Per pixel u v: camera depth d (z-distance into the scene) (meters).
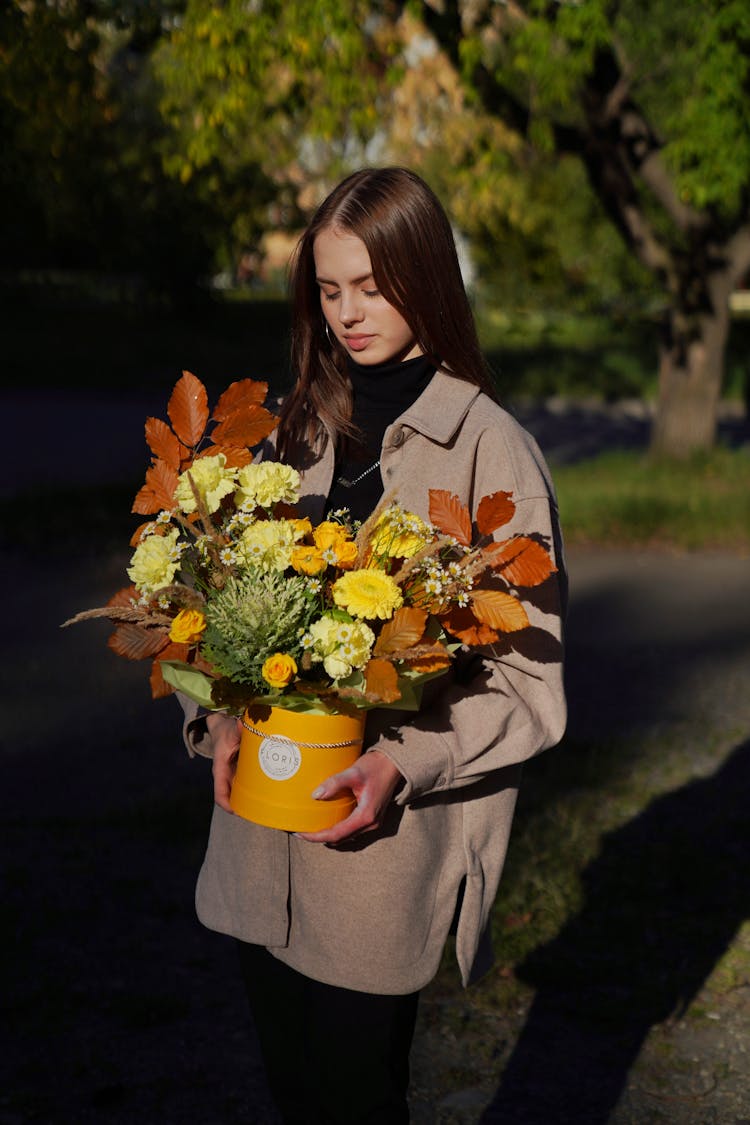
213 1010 3.40
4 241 29.33
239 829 2.01
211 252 27.69
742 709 6.15
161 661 1.80
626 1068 3.12
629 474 12.80
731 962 3.61
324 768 1.78
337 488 2.07
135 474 13.45
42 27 9.74
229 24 9.10
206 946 3.75
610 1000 3.42
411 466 1.96
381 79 10.67
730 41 9.63
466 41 10.09
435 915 1.93
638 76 11.97
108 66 13.39
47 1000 3.41
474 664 1.95
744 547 10.23
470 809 1.95
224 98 9.45
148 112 13.57
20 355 24.27
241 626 1.67
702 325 13.00
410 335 1.98
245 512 1.85
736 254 12.80
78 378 22.62
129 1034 3.27
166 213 21.44
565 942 3.72
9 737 5.66
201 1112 2.94
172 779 5.16
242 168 13.08
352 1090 1.93
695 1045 3.22
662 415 13.39
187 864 4.30
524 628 1.88
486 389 2.02
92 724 5.87
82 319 29.55
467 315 1.98
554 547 1.91
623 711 6.11
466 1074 3.09
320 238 1.93
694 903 3.98
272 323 30.31
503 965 3.59
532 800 4.79
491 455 1.93
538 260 20.69
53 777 5.16
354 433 2.04
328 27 9.05
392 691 1.67
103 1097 2.97
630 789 4.95
